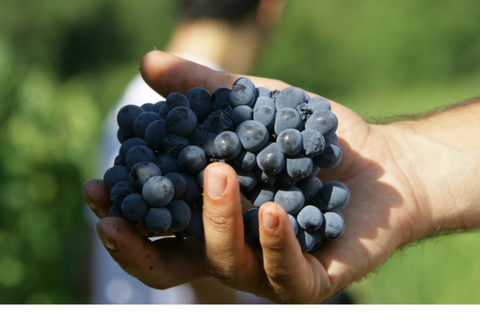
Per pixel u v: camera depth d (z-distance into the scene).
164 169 0.62
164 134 0.62
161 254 0.65
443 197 0.75
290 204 0.63
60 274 1.14
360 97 3.55
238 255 0.63
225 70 0.91
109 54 4.18
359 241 0.70
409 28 3.68
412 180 0.75
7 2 3.66
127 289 0.88
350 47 3.70
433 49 3.65
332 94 3.65
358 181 0.74
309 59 3.66
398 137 0.77
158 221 0.61
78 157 1.21
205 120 0.63
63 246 1.15
